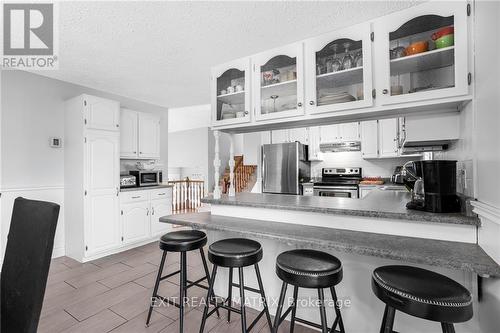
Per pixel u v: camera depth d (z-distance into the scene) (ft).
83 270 9.28
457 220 4.28
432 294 3.04
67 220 10.65
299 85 6.47
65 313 6.53
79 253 10.11
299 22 6.65
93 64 9.19
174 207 20.44
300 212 5.95
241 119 7.45
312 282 3.93
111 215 10.85
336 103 6.02
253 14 6.29
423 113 5.84
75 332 5.76
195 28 6.88
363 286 5.43
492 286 3.78
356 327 5.49
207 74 10.23
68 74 10.15
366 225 5.19
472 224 4.16
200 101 14.33
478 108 4.18
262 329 5.90
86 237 10.00
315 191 13.96
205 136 26.32
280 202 6.63
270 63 7.08
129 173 12.63
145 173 12.92
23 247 2.96
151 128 13.51
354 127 14.14
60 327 5.94
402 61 5.39
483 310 4.16
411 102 5.12
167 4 5.86
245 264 4.85
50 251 2.68
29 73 9.90
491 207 3.50
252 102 7.27
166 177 15.51
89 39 7.39
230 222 6.18
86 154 10.09
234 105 8.34
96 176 10.38
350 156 15.28
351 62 6.01
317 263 4.24
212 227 5.81
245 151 17.31
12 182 9.42
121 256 10.78
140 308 6.77
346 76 6.26
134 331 5.82
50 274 8.93
